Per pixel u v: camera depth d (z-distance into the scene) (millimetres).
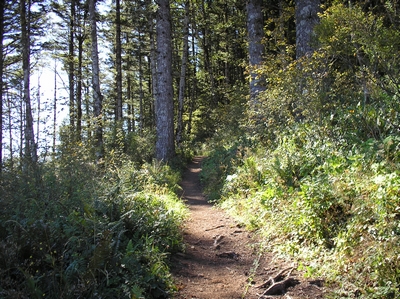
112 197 5051
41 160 5957
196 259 4949
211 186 10922
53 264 3096
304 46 9203
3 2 13227
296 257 4414
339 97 7715
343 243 3938
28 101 12156
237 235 5891
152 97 29984
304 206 5008
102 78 26391
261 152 8883
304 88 7328
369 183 4250
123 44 26750
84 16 19953
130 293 3186
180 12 25766
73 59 21062
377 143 5156
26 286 2898
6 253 3189
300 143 7344
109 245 3436
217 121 25766
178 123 21750
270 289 3771
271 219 5695
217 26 27062
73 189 4984
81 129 11164
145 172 9977
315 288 3637
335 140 6148
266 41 11906
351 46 6898
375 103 6613
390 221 3572
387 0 6680
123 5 19891
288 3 19062
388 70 5875
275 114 9148
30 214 3959
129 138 16406
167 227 5293
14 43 16703
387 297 3002
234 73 36562
